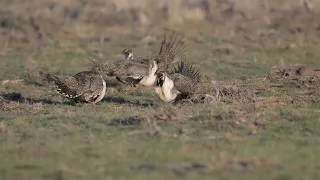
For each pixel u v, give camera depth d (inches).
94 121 2094.0
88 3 5255.9
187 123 2031.3
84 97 2358.5
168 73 2464.3
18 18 4857.3
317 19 4810.5
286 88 2728.8
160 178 1489.9
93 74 2385.6
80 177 1513.3
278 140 1851.6
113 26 4768.7
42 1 5329.7
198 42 4205.2
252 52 3892.7
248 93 2516.0
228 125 1993.1
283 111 2193.7
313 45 4050.2
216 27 4702.3
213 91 2586.1
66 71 3324.3
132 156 1679.4
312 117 2129.7
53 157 1685.5
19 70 3395.7
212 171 1544.0
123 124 2044.8
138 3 5187.0
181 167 1582.2
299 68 3061.0
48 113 2261.3
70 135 1925.4
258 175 1510.8
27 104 2412.6
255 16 4940.9
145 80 2751.0
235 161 1612.9
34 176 1530.5
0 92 2748.5
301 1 5103.3
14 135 1939.0
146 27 4722.0
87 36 4507.9
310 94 2576.3
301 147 1772.9
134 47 4136.3
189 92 2338.8
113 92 2699.3
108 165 1609.3
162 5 5128.0
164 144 1787.6
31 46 4183.1
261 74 3149.6
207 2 5162.4
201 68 3353.8
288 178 1491.1
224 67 3390.7
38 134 1940.2
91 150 1745.8
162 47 2866.6
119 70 2738.7
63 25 4749.0
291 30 4584.2
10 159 1669.5
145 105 2410.2
